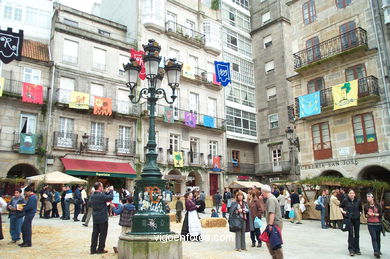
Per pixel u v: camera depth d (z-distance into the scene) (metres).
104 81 25.75
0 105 21.17
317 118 22.31
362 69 20.52
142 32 28.42
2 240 10.02
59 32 24.25
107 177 25.17
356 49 20.14
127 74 9.31
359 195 18.27
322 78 22.48
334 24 22.31
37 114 22.41
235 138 33.03
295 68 23.62
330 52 21.88
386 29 19.80
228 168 31.81
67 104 23.17
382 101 19.33
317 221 17.72
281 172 31.97
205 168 29.66
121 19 30.72
